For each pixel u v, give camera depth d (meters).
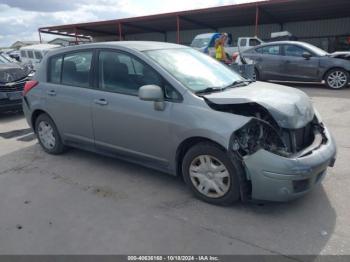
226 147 2.95
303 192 2.98
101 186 3.85
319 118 3.65
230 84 3.81
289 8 19.25
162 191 3.66
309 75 10.53
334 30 23.41
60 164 4.59
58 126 4.67
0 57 9.70
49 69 4.72
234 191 3.11
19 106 7.79
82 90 4.18
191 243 2.72
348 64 9.86
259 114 3.17
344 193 3.46
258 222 2.98
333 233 2.79
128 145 3.85
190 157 3.34
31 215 3.25
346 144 4.97
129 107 3.67
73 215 3.22
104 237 2.84
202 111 3.14
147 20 23.47
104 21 24.84
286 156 2.90
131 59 3.72
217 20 23.92
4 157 5.00
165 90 3.44
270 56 11.15
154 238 2.80
